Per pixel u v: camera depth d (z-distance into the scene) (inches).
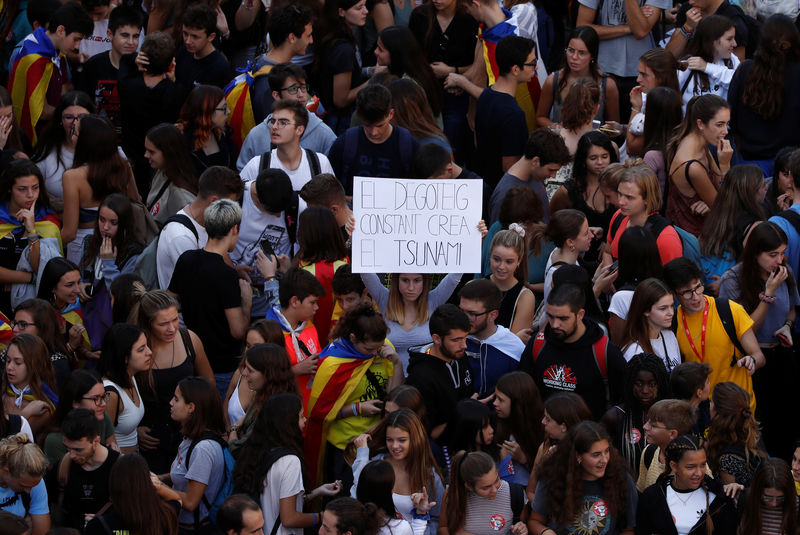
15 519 419.2
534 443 509.7
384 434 495.2
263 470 481.4
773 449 609.0
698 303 546.9
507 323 593.9
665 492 471.8
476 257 586.6
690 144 660.7
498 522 474.6
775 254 574.9
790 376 596.1
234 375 573.6
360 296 579.2
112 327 526.3
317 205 614.9
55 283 606.2
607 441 455.8
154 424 547.8
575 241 599.5
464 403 498.0
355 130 677.9
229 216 585.3
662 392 510.6
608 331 580.4
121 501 451.8
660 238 597.0
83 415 466.3
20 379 528.7
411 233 582.6
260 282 637.3
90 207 671.8
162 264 613.9
